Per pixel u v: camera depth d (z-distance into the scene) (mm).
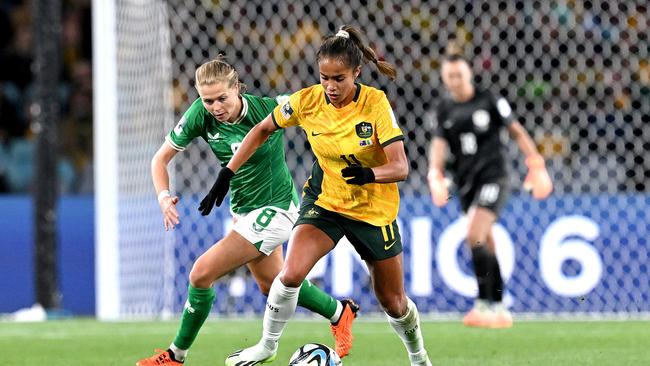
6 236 36000
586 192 38062
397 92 38250
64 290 35844
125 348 24016
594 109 38531
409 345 16750
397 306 16203
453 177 30031
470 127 28969
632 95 38469
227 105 17328
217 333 27156
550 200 33344
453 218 33188
